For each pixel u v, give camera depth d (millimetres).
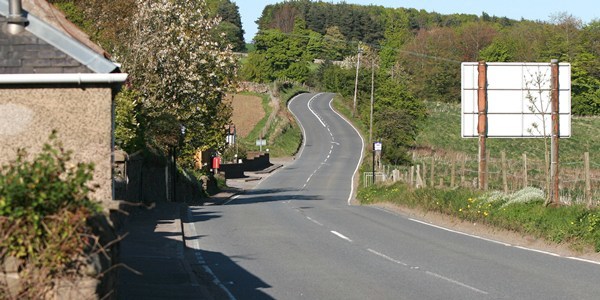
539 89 25969
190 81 33500
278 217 27500
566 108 26469
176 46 33031
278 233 21422
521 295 11336
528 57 101688
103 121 9109
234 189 54875
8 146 9031
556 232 17984
